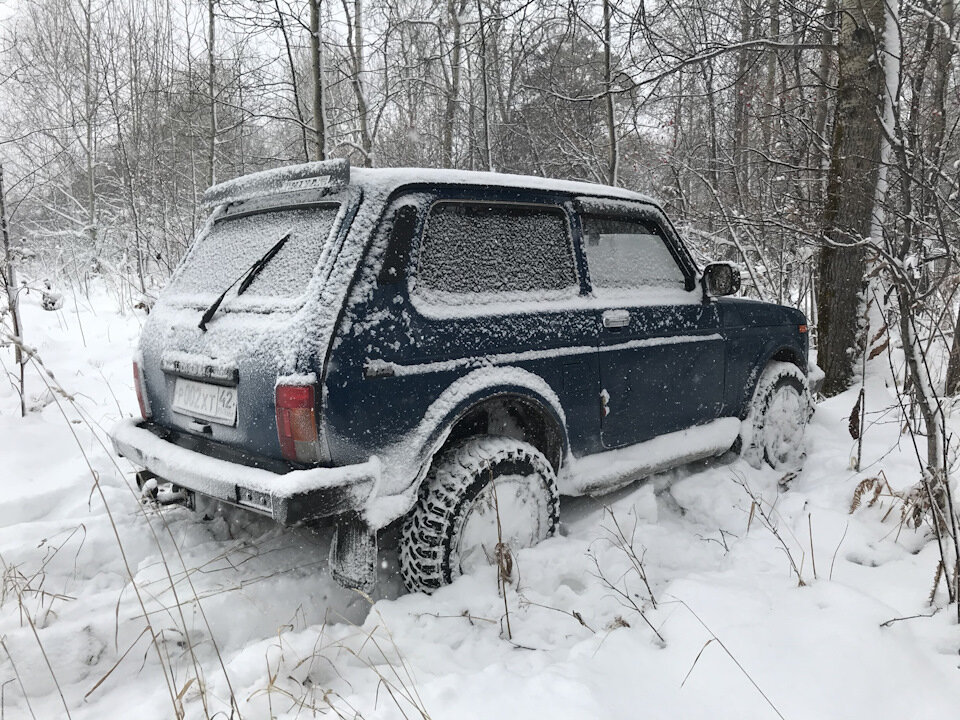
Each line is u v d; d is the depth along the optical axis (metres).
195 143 12.66
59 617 2.57
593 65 10.38
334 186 2.65
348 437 2.42
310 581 2.90
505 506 2.88
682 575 2.94
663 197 9.49
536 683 2.05
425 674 2.21
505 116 11.34
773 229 7.66
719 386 4.00
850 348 5.51
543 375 3.03
